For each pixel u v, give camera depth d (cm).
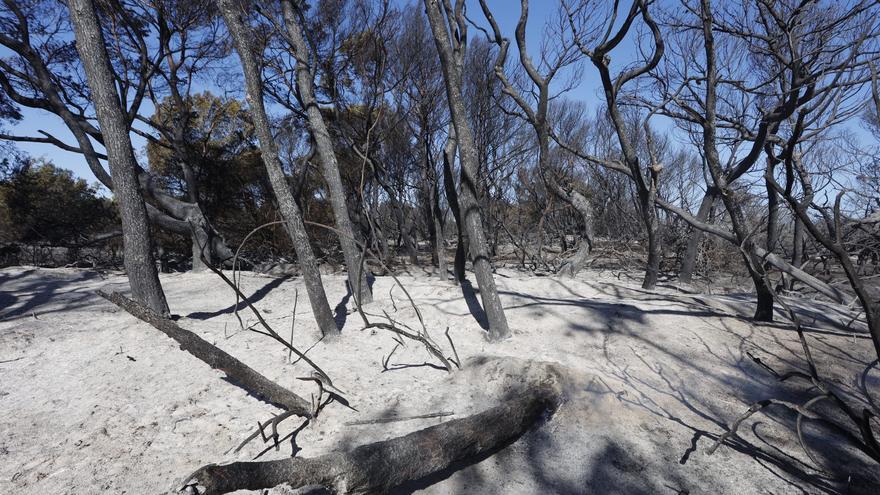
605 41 682
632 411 406
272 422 356
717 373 481
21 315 656
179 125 1116
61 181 1521
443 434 328
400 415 403
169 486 309
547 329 586
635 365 496
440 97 1308
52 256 1468
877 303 287
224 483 229
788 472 334
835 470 335
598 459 349
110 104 562
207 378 455
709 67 511
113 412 398
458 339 573
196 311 683
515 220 1583
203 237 1031
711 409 419
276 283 887
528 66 827
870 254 881
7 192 1422
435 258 1362
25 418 392
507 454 358
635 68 724
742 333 572
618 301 706
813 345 539
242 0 798
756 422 397
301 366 488
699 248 1145
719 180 517
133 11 1069
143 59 1038
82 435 366
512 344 548
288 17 700
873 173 894
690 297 738
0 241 1412
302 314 676
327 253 1226
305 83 696
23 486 310
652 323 597
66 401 420
